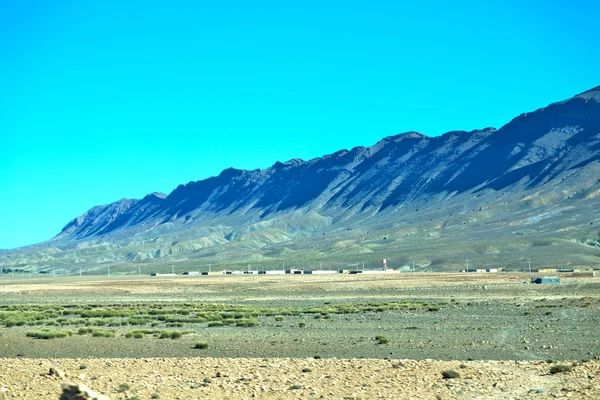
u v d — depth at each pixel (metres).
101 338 68.44
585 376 39.34
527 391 35.31
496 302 118.19
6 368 45.06
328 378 40.22
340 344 62.03
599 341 60.62
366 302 129.75
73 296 186.75
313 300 142.88
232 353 57.41
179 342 64.50
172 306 125.06
